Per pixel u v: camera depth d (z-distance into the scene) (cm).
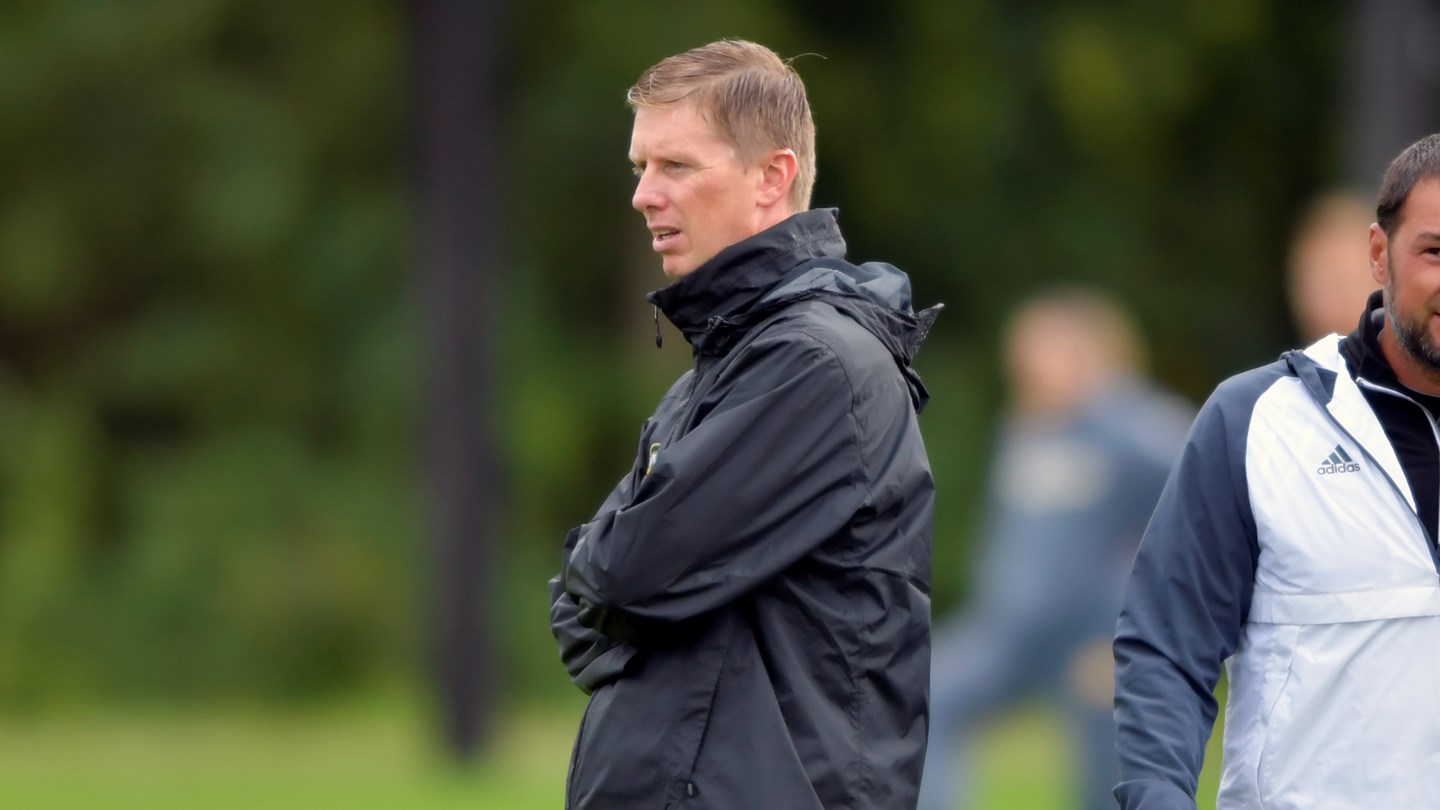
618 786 1069
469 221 3634
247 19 5925
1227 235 6494
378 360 5769
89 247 5944
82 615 5441
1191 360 6431
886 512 1095
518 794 3030
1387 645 1058
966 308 6288
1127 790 1079
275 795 2992
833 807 1055
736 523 1057
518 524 5775
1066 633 2402
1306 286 1750
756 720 1053
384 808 2844
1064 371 2423
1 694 5247
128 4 5825
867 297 1133
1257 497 1092
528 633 5441
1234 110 6431
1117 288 6291
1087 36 6094
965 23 6084
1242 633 1112
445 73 3631
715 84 1134
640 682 1081
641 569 1052
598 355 6078
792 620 1073
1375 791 1054
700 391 1115
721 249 1138
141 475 5797
